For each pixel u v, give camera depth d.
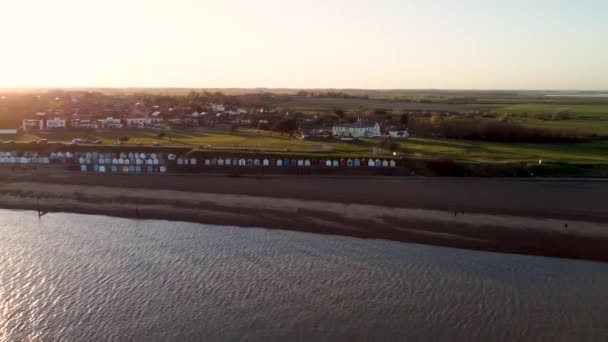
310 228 65.75
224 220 69.56
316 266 53.25
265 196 80.06
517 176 90.94
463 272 51.53
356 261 54.59
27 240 62.59
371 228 65.19
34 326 41.69
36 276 51.38
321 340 39.06
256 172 96.00
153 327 41.22
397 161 95.69
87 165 99.81
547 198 77.00
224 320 42.12
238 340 39.19
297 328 40.78
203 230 65.75
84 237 63.56
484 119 155.88
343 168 95.75
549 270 52.12
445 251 57.41
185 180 91.12
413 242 60.31
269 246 59.50
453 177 91.19
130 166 99.19
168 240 62.00
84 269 53.09
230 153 101.50
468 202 75.38
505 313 43.03
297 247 59.09
